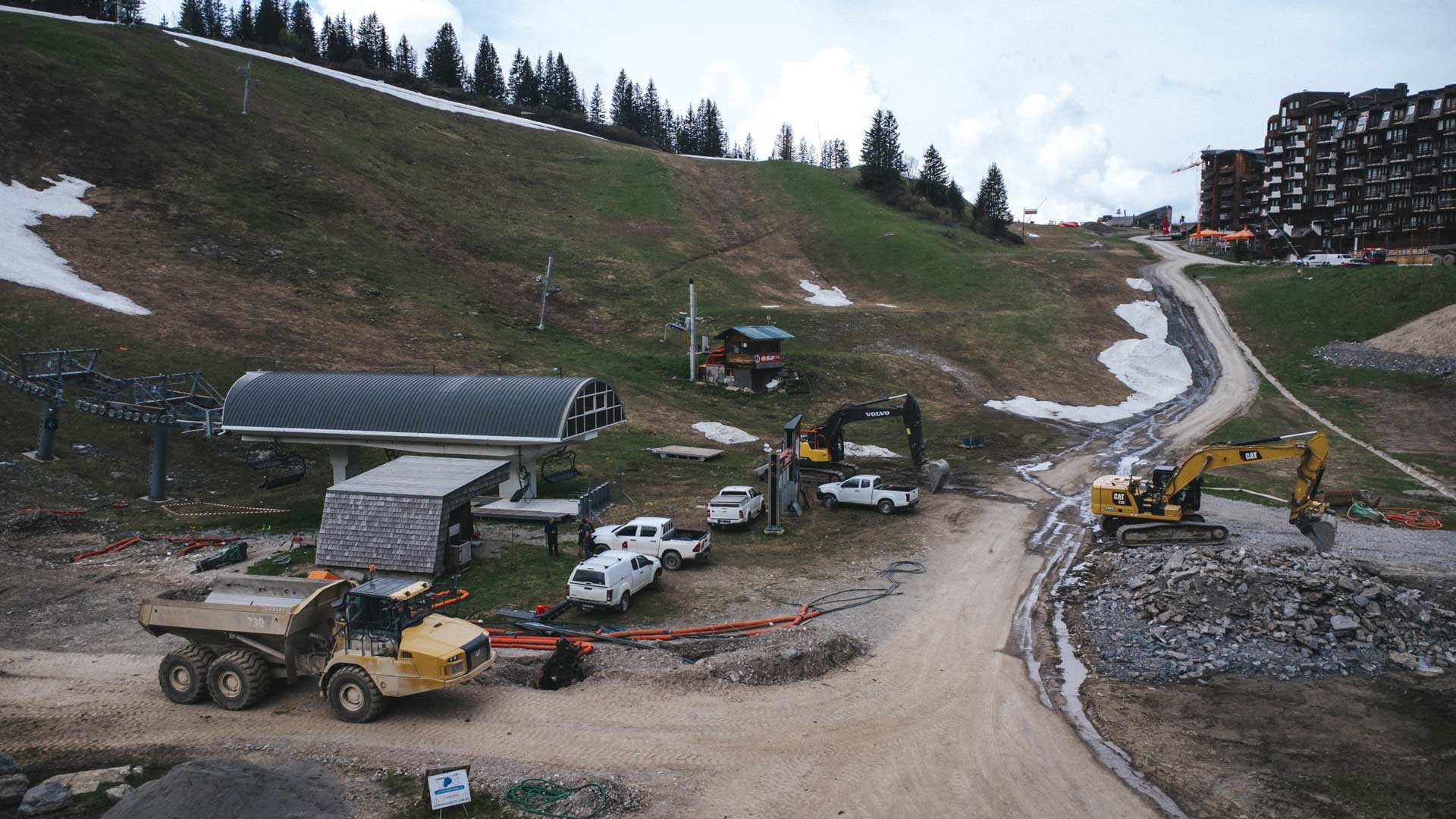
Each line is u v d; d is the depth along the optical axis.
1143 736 18.86
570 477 42.12
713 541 35.16
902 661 23.05
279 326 59.94
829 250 114.88
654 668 21.50
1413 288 81.50
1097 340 83.81
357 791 15.88
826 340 79.62
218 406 44.72
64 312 51.09
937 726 19.19
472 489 31.36
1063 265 107.44
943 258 108.75
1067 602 28.11
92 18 136.38
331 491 30.03
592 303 85.56
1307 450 32.72
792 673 21.69
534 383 38.97
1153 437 59.25
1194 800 16.25
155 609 19.39
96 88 88.06
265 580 20.19
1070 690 21.44
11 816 14.86
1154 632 24.55
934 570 31.31
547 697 20.06
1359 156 139.62
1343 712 19.86
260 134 97.06
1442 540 35.00
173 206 75.00
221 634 19.28
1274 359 77.25
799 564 31.97
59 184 71.38
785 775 16.91
